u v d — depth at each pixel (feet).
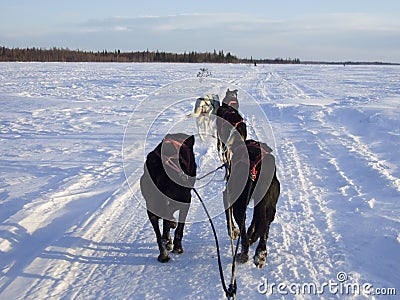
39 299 15.26
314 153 37.55
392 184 26.50
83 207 24.58
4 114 62.80
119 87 109.91
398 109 55.83
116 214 23.56
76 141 43.78
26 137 46.09
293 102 74.49
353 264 17.42
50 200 25.17
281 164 34.12
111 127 52.13
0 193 26.66
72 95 91.09
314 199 25.40
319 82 135.13
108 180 29.71
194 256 18.89
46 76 149.79
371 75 181.37
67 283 16.46
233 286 14.30
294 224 21.84
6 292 15.69
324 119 57.21
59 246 19.42
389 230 19.66
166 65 286.87
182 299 15.30
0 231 20.51
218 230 21.75
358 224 21.09
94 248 19.53
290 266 17.58
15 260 18.25
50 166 33.40
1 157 36.63
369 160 32.96
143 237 20.79
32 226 21.65
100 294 15.67
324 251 18.75
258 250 17.58
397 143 37.88
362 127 48.57
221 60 455.22
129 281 16.65
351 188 26.81
